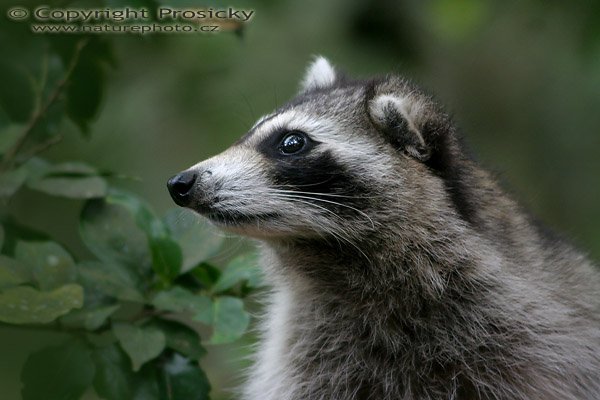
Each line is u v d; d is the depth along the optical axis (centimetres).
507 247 1017
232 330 1003
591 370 1009
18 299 878
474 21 1736
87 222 1058
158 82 1722
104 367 983
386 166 1013
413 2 1739
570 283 1037
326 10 1758
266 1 1736
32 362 971
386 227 1007
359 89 1077
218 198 1009
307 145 1027
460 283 999
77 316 981
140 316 1030
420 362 1005
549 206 1814
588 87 1830
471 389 1000
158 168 1706
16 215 1462
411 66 1761
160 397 1006
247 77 1738
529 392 983
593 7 1602
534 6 1709
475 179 1051
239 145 1057
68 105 1180
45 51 1134
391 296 1012
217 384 1270
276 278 1090
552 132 1842
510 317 991
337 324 1052
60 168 1075
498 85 1847
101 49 1176
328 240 1021
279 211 1009
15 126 1126
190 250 1070
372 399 1034
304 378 1066
